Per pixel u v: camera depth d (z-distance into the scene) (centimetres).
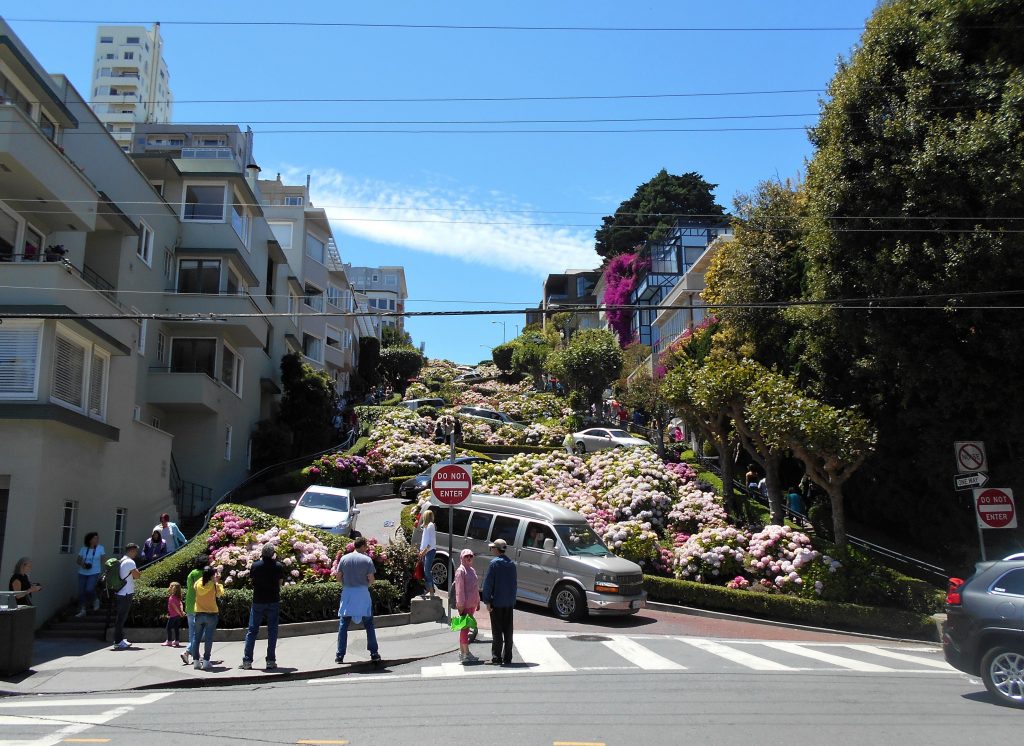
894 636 1703
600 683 1019
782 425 1967
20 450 1510
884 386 2155
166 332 2830
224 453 2952
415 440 3869
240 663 1198
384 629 1477
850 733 774
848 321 2033
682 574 1938
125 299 2394
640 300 6525
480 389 7850
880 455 2209
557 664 1160
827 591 1802
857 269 1969
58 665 1207
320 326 4772
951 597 1020
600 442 3709
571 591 1606
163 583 1516
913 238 1844
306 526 1739
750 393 2119
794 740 747
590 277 10225
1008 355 1750
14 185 1802
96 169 2277
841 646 1477
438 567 1833
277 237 4544
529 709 869
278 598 1177
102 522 1792
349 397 5725
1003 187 1686
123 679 1112
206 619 1194
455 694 959
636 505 2286
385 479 3475
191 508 2698
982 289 1745
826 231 2012
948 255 1759
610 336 5097
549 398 5778
